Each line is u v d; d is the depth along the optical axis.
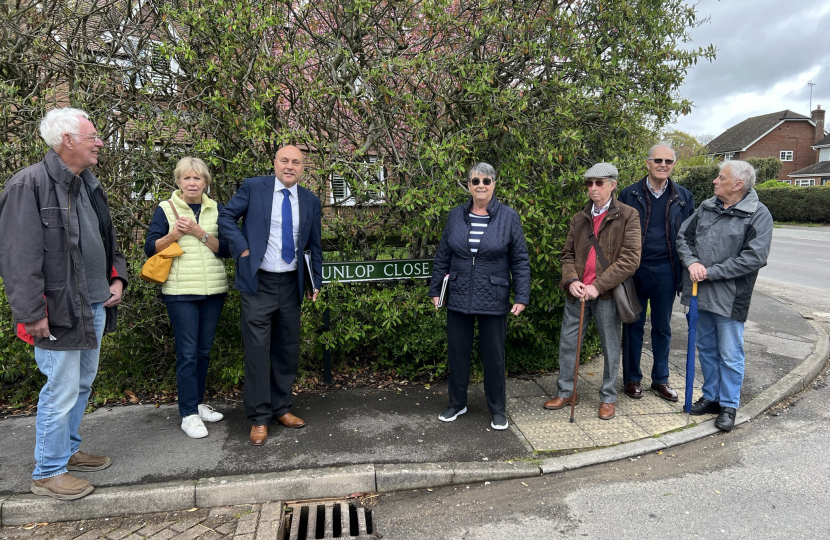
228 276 4.17
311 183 3.98
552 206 4.20
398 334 4.45
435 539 2.54
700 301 3.71
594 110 4.07
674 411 3.90
